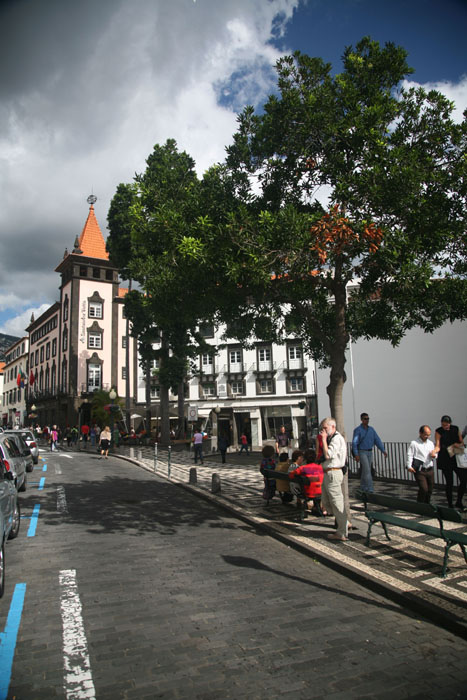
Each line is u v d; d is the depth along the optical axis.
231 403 46.41
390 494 11.48
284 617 4.68
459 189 7.39
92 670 3.69
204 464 21.64
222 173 9.07
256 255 7.21
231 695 3.35
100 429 43.88
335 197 7.71
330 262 8.05
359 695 3.34
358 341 16.50
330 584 5.68
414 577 5.58
